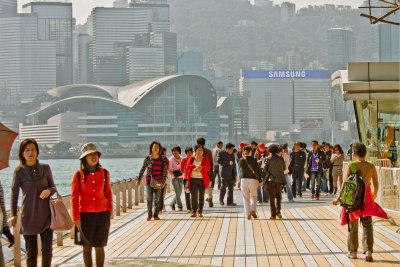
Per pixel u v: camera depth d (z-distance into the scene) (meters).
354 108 31.69
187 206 25.62
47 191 11.43
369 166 13.53
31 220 11.40
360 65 27.58
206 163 23.30
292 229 19.28
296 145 31.42
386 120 29.67
